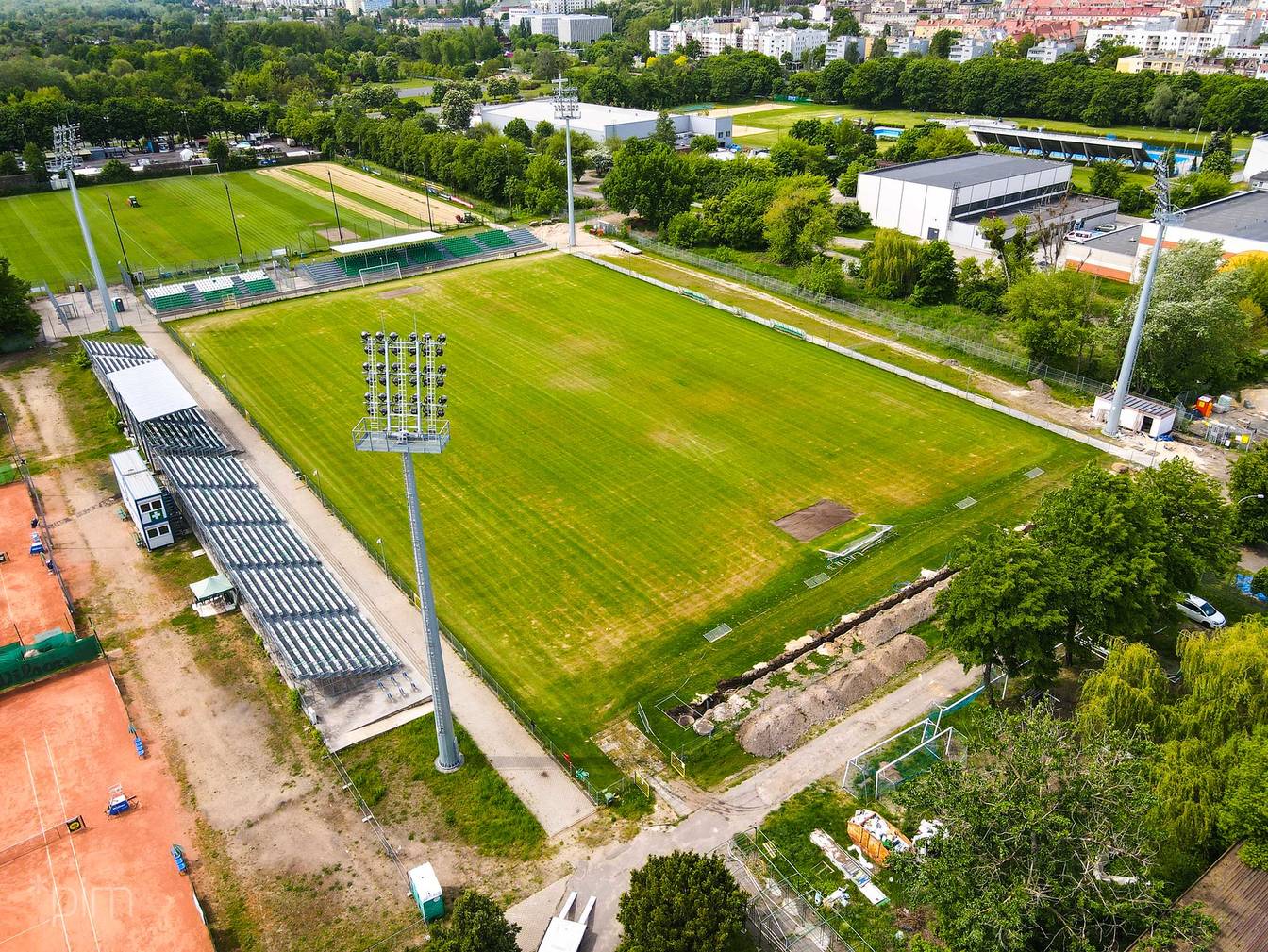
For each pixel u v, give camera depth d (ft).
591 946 137.49
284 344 362.12
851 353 355.56
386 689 192.03
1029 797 128.26
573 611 215.10
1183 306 290.15
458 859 153.17
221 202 580.30
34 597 218.59
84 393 325.21
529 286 428.97
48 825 158.61
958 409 311.68
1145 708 159.84
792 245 456.86
